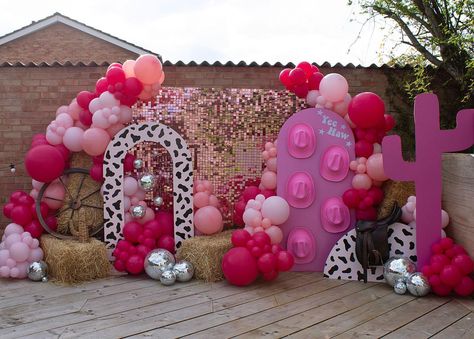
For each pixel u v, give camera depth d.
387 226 3.85
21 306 3.25
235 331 2.79
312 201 4.22
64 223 4.33
